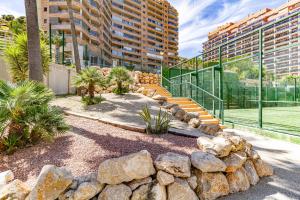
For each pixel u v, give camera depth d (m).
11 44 9.82
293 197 2.90
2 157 3.35
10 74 9.02
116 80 11.07
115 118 6.76
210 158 3.01
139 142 3.96
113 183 2.53
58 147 3.66
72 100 9.56
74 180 2.55
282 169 3.96
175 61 94.62
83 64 22.95
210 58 13.12
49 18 46.81
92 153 3.38
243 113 14.51
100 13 58.66
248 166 3.47
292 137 6.19
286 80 22.72
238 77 18.53
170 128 5.35
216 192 2.89
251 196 2.94
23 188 2.40
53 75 11.82
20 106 3.62
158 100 10.03
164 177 2.62
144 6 84.19
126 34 77.06
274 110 17.67
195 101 10.83
